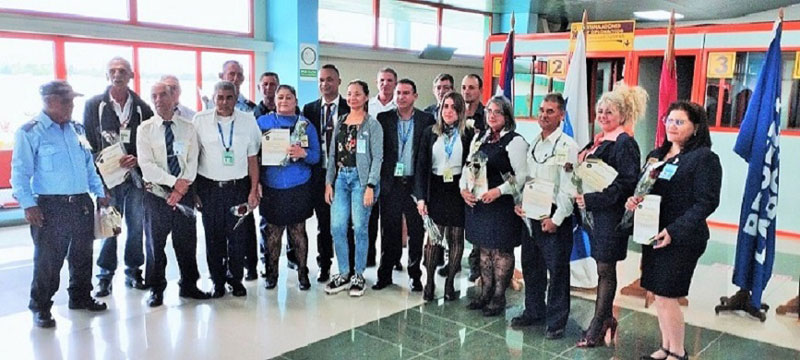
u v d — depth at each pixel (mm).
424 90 11062
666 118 2822
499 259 3643
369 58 9781
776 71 3576
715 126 6387
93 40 6578
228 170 3801
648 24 12906
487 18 11820
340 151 3969
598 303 3248
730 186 6387
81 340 3309
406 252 5258
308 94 8117
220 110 3746
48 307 3508
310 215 4164
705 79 6355
